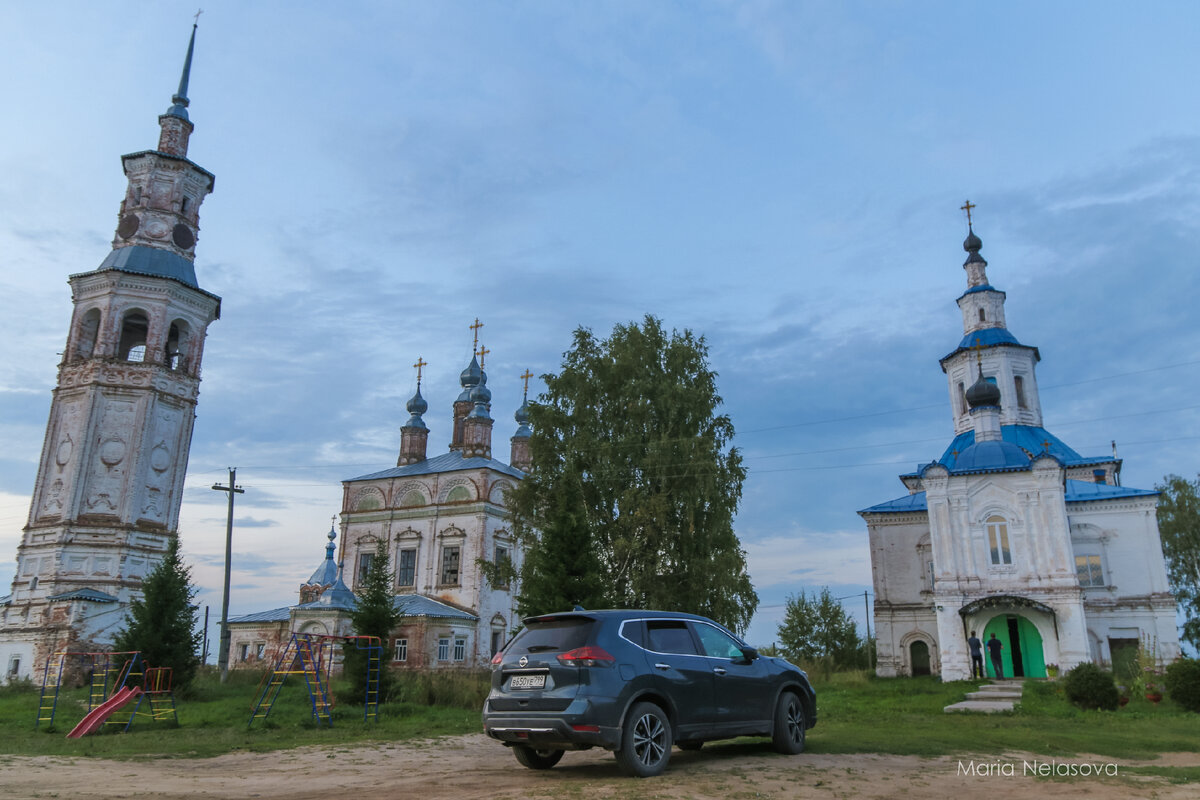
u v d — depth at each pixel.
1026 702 23.83
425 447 57.84
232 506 38.44
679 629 10.72
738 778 9.05
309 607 41.62
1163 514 51.53
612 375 33.66
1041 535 34.34
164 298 40.62
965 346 49.72
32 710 23.92
